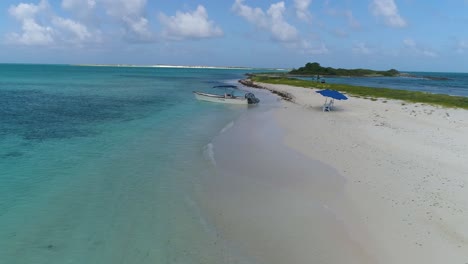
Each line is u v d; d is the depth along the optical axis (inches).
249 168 616.1
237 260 347.9
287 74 5905.5
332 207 462.9
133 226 410.0
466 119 1099.9
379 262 344.5
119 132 894.4
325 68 6333.7
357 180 556.1
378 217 433.1
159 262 343.3
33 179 546.9
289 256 354.9
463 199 481.7
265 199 487.5
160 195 495.8
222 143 788.6
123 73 5880.9
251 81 3329.2
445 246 369.4
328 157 681.6
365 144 778.2
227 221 424.5
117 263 340.8
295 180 559.5
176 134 879.1
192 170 601.6
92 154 689.0
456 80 5974.4
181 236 390.6
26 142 775.7
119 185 529.7
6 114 1135.0
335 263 343.3
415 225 412.5
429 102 1530.5
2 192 494.6
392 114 1209.4
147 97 1781.5
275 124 1035.3
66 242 374.6
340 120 1097.4
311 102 1619.1
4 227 400.2
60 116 1125.7
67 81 3152.1
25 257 346.9
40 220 418.3
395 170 600.7
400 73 6993.1
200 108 1385.3
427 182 543.8
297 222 423.5
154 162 642.8
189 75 5531.5
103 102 1524.4
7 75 4109.3
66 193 496.4
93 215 434.3
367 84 3715.6
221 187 528.4
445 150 727.7
